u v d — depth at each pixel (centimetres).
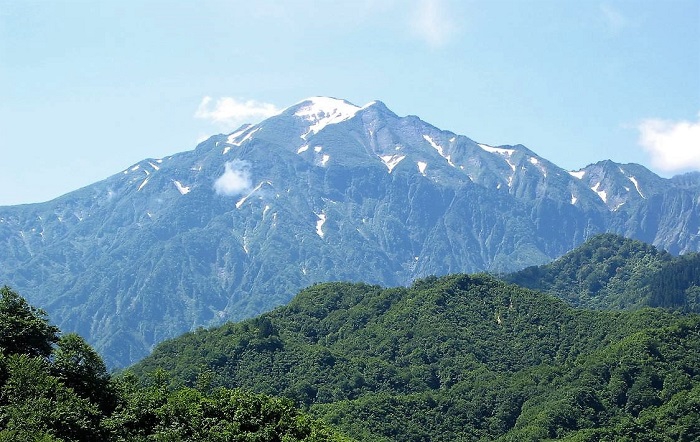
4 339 8888
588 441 16150
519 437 16925
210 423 10031
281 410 10856
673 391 17725
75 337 9294
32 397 8225
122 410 9306
